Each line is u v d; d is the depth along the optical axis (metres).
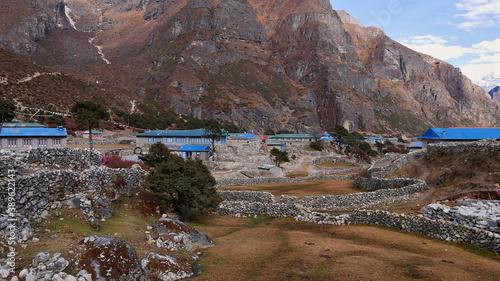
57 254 15.40
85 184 24.91
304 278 16.97
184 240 21.78
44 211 20.30
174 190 32.12
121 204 29.11
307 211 35.62
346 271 17.59
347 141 153.25
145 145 106.56
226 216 40.69
